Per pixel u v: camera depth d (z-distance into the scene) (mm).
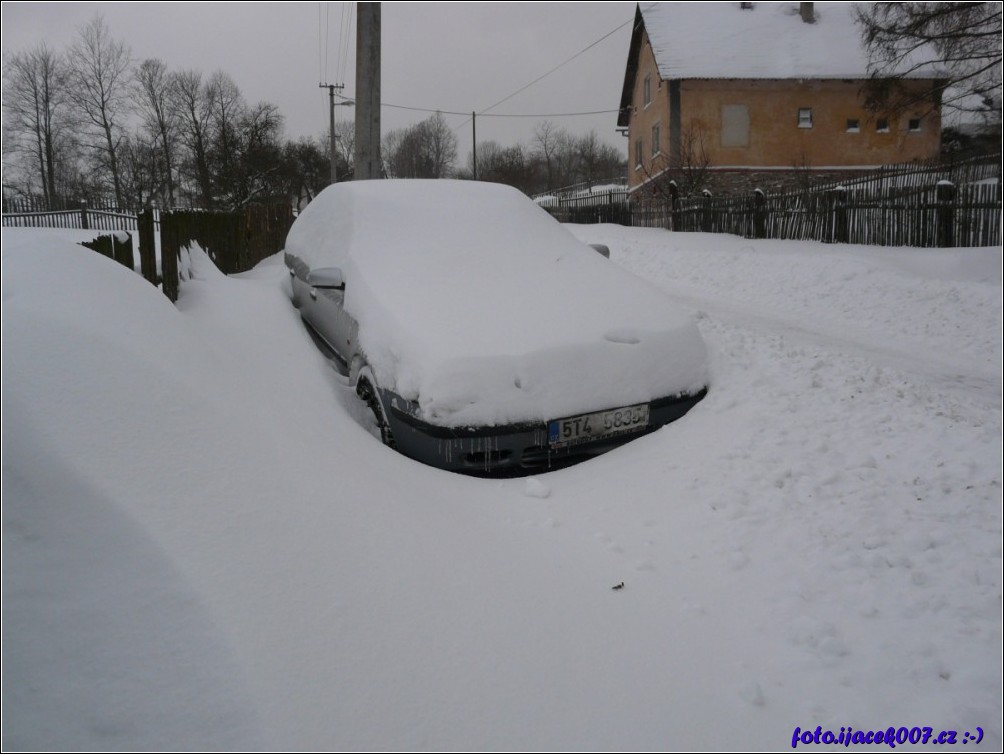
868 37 16547
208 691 1954
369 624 2369
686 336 4797
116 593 2125
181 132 52656
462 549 3010
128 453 2588
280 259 10828
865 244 14008
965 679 2525
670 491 3830
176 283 5773
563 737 2129
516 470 4137
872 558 3219
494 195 6160
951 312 8859
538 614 2705
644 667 2514
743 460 4078
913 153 32062
